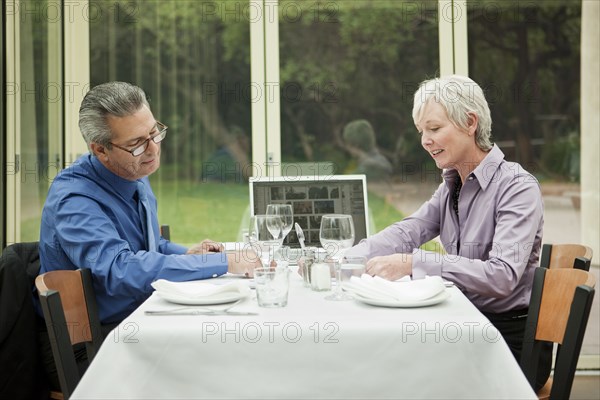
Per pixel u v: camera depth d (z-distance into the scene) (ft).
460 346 4.64
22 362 6.31
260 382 4.66
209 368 4.66
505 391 4.56
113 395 4.58
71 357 5.36
